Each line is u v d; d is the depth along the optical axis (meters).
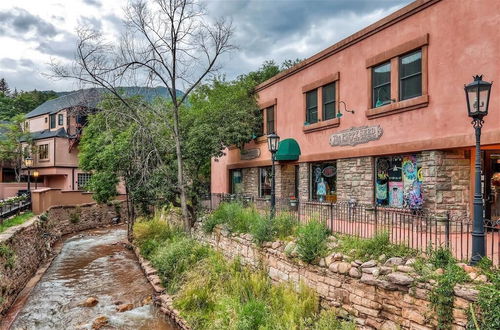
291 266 9.09
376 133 11.38
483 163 9.97
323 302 7.94
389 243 7.50
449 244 6.84
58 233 23.34
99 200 21.73
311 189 15.14
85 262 17.02
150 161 17.44
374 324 6.70
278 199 12.84
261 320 7.75
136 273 14.93
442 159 9.57
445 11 9.26
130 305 11.10
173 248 13.59
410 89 10.43
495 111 8.16
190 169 17.58
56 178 37.38
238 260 11.59
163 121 17.44
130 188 18.81
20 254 13.45
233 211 13.57
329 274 7.80
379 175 11.60
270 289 9.33
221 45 15.90
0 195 30.44
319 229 8.95
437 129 9.47
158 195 17.03
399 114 10.62
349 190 12.64
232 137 17.31
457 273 5.62
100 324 9.79
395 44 10.72
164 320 10.12
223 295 9.80
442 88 9.34
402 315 6.22
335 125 13.30
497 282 5.09
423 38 9.73
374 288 6.73
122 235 24.56
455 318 5.41
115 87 15.65
